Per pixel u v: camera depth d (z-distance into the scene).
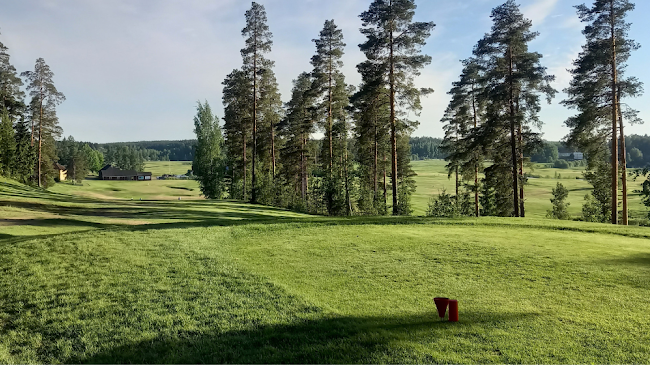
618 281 8.81
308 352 5.22
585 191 94.00
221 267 9.77
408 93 25.98
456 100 38.28
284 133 52.72
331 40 35.66
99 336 5.98
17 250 10.84
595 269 9.82
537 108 26.77
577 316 6.64
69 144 143.75
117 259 10.25
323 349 5.29
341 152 43.44
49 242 11.81
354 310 6.94
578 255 11.41
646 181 17.97
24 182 48.94
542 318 6.54
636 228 17.41
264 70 35.62
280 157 53.00
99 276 8.84
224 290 7.98
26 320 6.66
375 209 37.91
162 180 122.25
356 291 8.12
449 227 17.73
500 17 26.38
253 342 5.59
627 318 6.54
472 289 8.30
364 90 27.00
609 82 24.78
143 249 11.43
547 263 10.48
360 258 11.17
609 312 6.85
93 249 11.18
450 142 41.94
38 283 8.38
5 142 45.31
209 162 59.34
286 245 13.16
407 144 49.88
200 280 8.68
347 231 16.36
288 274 9.41
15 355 5.54
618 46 24.12
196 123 59.75
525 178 30.55
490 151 30.67
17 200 25.67
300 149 46.38
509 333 5.89
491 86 27.53
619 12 23.80
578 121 26.03
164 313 6.77
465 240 13.93
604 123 25.84
